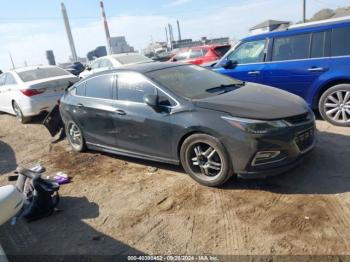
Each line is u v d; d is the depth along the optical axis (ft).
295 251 9.48
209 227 11.11
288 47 20.20
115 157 18.66
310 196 12.04
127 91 16.03
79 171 17.39
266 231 10.48
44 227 12.56
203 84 15.53
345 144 16.15
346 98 18.37
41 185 13.19
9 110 31.48
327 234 9.94
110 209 13.20
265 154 12.23
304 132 12.81
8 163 20.43
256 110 12.59
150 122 14.74
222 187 13.52
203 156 13.51
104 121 17.04
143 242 10.90
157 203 13.08
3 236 12.27
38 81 27.96
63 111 20.01
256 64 21.65
